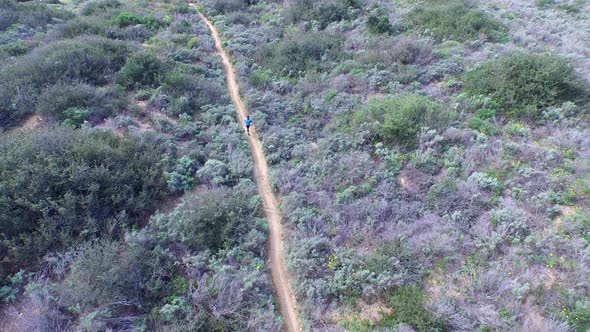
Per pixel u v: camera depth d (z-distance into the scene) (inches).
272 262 437.7
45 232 397.1
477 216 437.1
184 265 408.2
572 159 503.5
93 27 973.2
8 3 1064.8
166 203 495.8
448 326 337.7
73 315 346.9
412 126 572.4
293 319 382.0
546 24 944.9
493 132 561.9
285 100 739.4
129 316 351.3
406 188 495.8
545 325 317.4
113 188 453.4
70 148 480.1
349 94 720.3
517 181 471.5
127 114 649.6
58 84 655.1
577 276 355.6
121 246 398.9
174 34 1027.3
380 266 391.9
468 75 705.6
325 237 437.7
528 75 628.4
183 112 678.5
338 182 516.1
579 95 616.1
